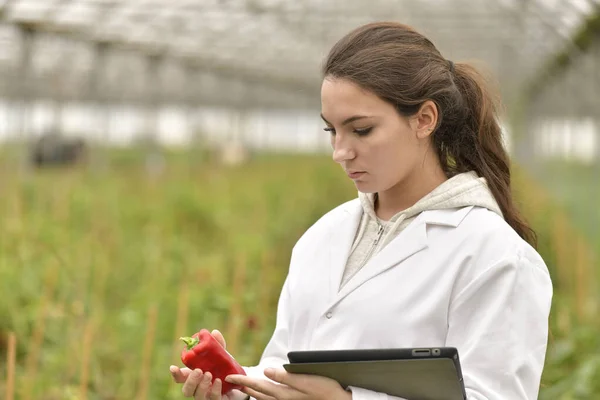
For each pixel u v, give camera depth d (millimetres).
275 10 13922
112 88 25594
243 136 33938
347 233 2799
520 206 3742
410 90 2488
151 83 19750
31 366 6043
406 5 13664
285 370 2457
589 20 10945
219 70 23906
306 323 2771
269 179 21797
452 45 18188
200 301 6988
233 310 6219
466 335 2502
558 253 10320
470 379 2422
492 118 2789
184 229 12922
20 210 10320
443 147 2713
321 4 13602
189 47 18422
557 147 21203
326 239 2844
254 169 28000
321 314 2697
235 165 30312
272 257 9734
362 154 2500
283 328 2902
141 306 7410
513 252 2504
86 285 8430
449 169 2762
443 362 2295
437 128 2602
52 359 6176
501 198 2777
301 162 33156
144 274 9555
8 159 19688
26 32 13109
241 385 2549
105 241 10852
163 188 17359
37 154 20688
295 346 2799
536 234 2863
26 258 8008
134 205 14430
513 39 16641
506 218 2799
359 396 2412
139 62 20875
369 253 2723
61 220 11516
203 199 15305
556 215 13680
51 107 27828
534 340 2469
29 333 6832
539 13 12344
